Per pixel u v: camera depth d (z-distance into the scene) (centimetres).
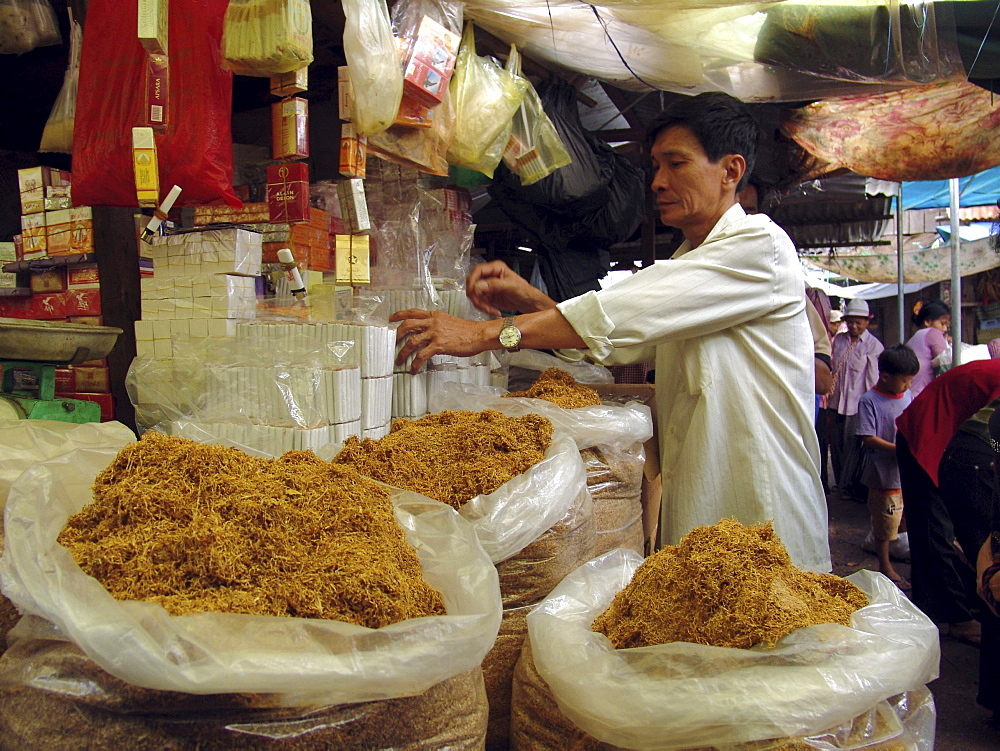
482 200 436
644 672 100
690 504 184
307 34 165
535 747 113
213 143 160
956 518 272
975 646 338
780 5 284
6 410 164
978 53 287
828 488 687
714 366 182
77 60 204
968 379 307
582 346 182
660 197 197
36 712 77
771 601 101
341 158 197
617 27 275
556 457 144
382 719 82
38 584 80
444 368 217
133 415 215
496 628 90
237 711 75
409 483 134
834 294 1445
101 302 215
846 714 92
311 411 164
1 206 322
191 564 84
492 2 235
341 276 208
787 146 457
